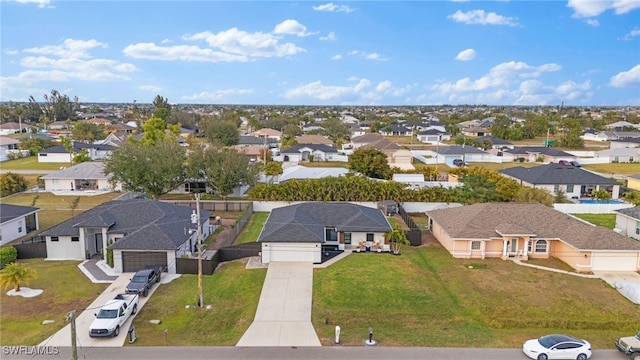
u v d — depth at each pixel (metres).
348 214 43.41
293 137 131.25
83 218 40.19
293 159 100.38
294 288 32.22
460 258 39.38
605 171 87.38
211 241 43.69
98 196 63.28
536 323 26.97
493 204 43.28
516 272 35.91
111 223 39.09
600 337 25.86
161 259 35.44
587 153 106.56
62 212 54.03
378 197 56.25
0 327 26.45
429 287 32.56
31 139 108.25
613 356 23.64
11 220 42.41
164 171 57.91
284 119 174.38
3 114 177.00
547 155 99.00
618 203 57.28
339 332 25.41
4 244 41.62
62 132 149.88
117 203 44.28
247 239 44.75
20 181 65.56
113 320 25.86
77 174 67.19
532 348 23.47
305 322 27.41
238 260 38.38
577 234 37.94
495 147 117.50
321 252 39.06
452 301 30.39
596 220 51.34
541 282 33.84
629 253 35.91
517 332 26.44
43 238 40.78
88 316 27.92
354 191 56.38
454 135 156.75
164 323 27.30
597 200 61.22
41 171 81.44
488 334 26.11
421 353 23.86
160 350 24.03
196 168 59.19
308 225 39.91
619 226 46.91
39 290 31.77
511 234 38.56
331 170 70.25
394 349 24.27
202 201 56.53
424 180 70.31
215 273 35.47
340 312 28.70
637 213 44.62
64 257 38.44
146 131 95.06
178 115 165.62
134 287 30.80
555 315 28.30
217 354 23.69
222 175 57.62
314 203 46.34
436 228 45.81
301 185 57.00
